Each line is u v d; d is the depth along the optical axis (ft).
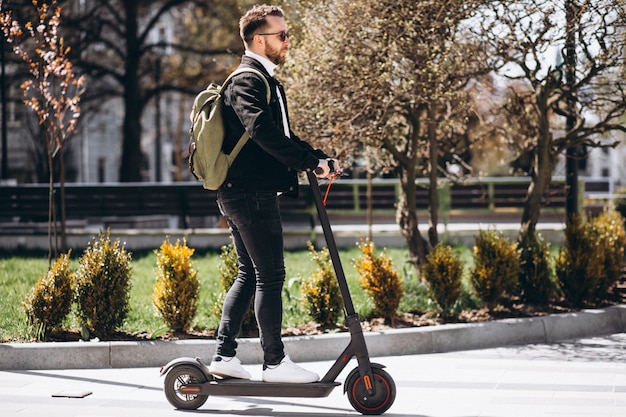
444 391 17.72
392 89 24.86
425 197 49.80
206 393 15.74
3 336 22.39
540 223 54.34
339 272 15.56
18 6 59.00
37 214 50.19
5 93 77.92
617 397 16.98
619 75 27.66
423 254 29.22
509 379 18.86
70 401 17.01
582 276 26.58
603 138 32.04
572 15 24.64
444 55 24.56
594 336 24.50
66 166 157.48
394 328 23.66
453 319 24.93
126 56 89.71
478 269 25.66
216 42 92.43
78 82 30.96
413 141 28.55
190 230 49.85
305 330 23.44
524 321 23.65
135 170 91.15
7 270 38.24
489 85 29.81
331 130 25.21
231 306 16.14
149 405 16.60
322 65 24.99
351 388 15.47
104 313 22.13
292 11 27.68
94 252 22.49
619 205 45.65
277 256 15.74
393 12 23.97
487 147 35.91
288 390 15.48
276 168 15.51
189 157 15.98
